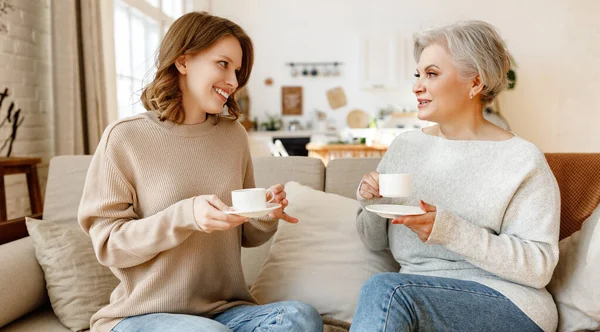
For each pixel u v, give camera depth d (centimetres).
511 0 725
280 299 156
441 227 117
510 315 113
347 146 439
